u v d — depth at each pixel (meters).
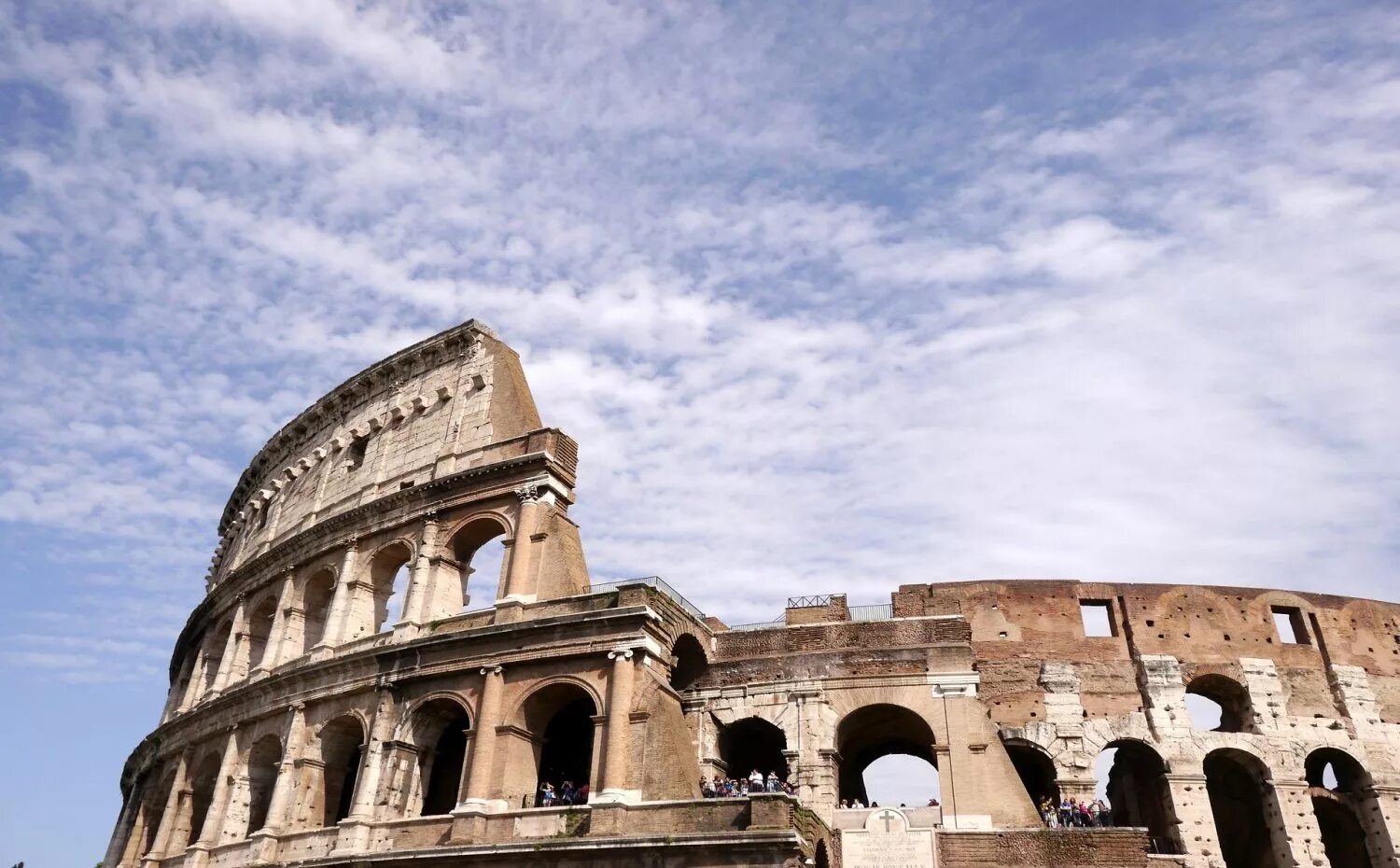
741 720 56.22
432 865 47.50
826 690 55.62
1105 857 47.22
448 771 57.84
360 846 51.03
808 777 53.28
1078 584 62.84
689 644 56.97
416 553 60.81
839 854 48.53
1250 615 62.59
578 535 59.00
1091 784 56.31
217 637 77.94
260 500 82.50
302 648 66.81
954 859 48.09
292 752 58.19
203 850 59.78
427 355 72.06
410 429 69.56
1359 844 58.47
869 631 57.12
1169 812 55.94
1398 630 63.66
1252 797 60.16
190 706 74.62
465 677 53.44
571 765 58.88
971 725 52.69
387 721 54.69
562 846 44.66
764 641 58.53
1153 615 61.84
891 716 57.22
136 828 70.94
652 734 47.81
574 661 51.03
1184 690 59.12
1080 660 60.25
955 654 54.88
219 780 62.56
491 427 63.50
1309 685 60.62
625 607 50.34
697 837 42.97
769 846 42.16
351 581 63.75
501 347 68.31
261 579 72.50
